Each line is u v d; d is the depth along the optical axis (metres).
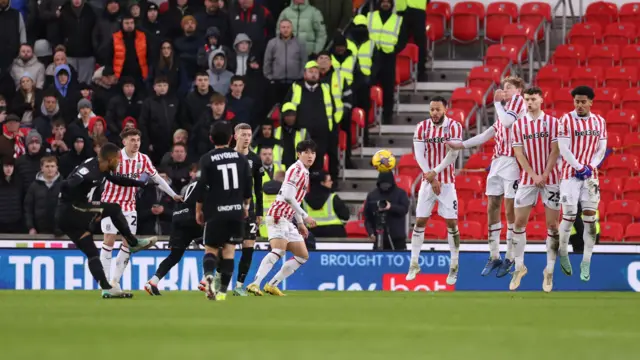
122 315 36.81
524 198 52.94
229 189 43.22
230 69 78.00
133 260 63.81
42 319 34.56
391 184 65.31
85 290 61.19
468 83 83.25
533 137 52.09
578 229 63.19
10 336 28.09
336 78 74.75
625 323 34.06
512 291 61.97
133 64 76.62
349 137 77.50
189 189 50.75
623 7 93.19
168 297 50.28
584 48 87.69
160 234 66.44
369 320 35.12
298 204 53.28
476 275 64.44
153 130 71.56
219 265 48.75
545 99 82.00
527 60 89.50
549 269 53.88
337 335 29.08
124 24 76.31
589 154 52.19
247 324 32.94
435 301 47.75
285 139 71.62
